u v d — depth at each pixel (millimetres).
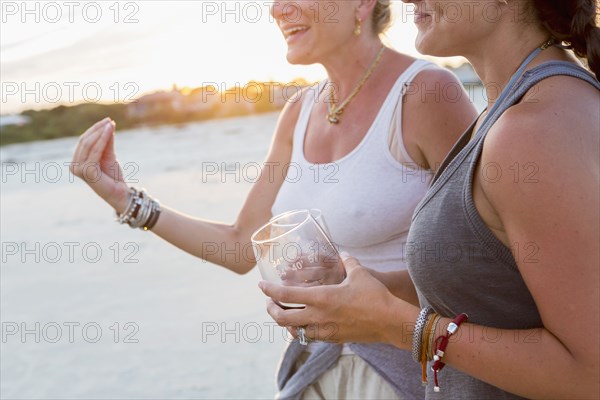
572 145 1156
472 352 1277
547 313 1173
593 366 1140
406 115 2021
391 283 1877
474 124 1449
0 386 4125
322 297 1404
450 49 1429
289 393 2057
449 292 1347
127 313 5363
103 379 4117
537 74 1272
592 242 1124
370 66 2131
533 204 1157
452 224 1320
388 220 2018
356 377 1986
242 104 20781
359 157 2061
